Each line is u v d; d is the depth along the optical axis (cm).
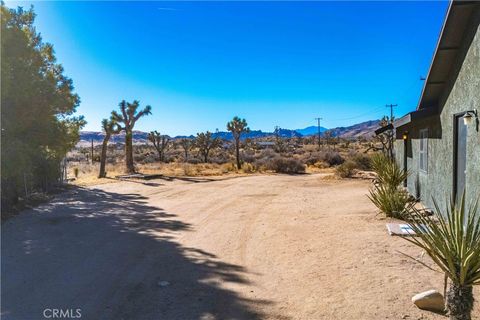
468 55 766
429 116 1033
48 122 1466
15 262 694
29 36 1493
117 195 1720
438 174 1010
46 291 556
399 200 1012
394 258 665
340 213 1140
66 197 1638
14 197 1317
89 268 661
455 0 716
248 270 646
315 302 505
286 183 2214
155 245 818
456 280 395
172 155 6456
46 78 1488
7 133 1255
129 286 575
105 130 2717
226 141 10444
